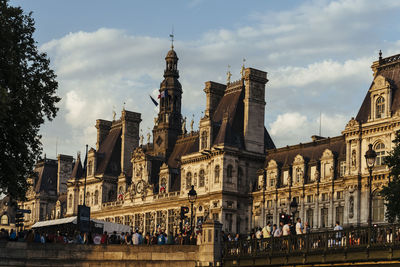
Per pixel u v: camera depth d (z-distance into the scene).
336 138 117.31
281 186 123.69
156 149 152.75
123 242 92.75
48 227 120.38
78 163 172.75
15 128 76.12
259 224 125.94
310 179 118.56
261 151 132.50
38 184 197.25
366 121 108.25
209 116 133.62
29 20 80.12
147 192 146.75
